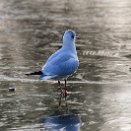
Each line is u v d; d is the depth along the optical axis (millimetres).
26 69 17219
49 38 24047
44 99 13727
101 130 11258
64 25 27719
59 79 14031
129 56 19844
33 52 20594
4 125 11578
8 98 13742
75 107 13047
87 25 27734
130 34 25219
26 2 36875
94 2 37031
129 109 12844
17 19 29828
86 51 20781
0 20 29453
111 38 24047
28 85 15109
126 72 16844
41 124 11703
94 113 12531
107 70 17141
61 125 11617
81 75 16359
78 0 38156
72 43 14258
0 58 19250
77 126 11578
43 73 13641
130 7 34375
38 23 28531
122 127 11484
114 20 29469
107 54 20203
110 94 14125
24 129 11312
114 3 36406
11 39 23766
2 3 36062
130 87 14875
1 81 15547
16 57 19484
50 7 34625
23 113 12484
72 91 14500
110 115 12383
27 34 25156
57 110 12773
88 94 14188
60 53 14062
